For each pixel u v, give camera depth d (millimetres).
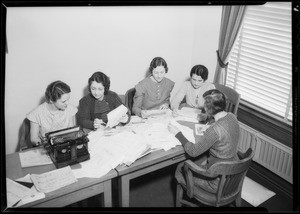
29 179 1601
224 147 1815
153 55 3076
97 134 1989
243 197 2371
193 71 2379
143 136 1992
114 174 1663
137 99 2531
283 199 2359
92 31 2633
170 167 2713
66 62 2607
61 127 2143
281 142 2406
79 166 1699
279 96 2508
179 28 3084
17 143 2609
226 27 2676
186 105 2613
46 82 2576
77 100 2791
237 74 2885
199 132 2068
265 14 2520
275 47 2500
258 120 2561
